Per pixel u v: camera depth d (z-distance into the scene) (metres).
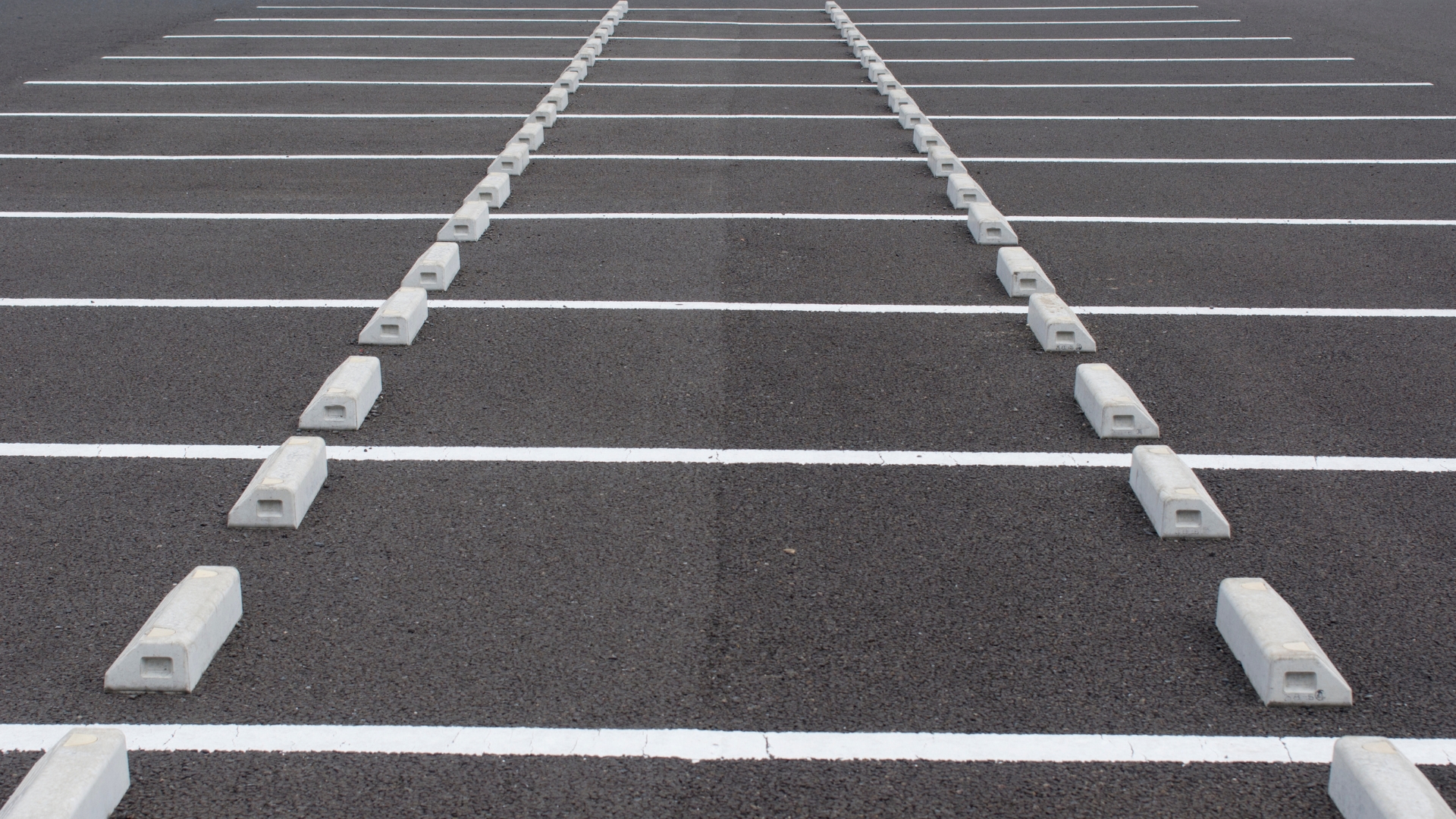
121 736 3.46
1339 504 5.12
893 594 4.44
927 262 8.19
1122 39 17.34
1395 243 8.54
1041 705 3.86
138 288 7.58
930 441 5.65
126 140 11.27
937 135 11.07
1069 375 6.41
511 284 7.71
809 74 14.92
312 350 6.65
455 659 4.05
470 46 16.55
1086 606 4.38
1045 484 5.27
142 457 5.45
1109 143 11.45
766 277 7.88
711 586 4.47
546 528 4.87
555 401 6.02
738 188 9.93
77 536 4.79
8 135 11.38
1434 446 5.64
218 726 3.74
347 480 5.25
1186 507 4.80
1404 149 11.12
